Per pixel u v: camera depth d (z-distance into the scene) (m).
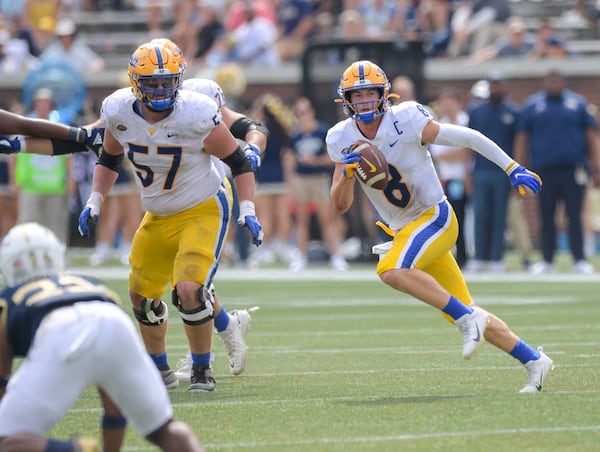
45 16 75.38
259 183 59.47
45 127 23.53
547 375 22.75
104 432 15.59
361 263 60.78
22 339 14.87
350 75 22.39
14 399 14.20
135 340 14.62
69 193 54.69
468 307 22.12
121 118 22.44
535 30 78.62
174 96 21.98
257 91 72.06
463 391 22.98
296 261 58.09
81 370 14.29
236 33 73.38
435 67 70.44
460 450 17.47
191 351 23.89
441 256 23.03
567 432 18.66
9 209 60.78
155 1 81.31
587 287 47.69
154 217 23.58
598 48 75.38
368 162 22.25
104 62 79.62
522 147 52.75
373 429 19.12
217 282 51.25
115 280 49.19
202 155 23.11
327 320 37.66
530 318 37.19
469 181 55.00
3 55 73.88
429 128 22.61
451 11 73.12
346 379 25.08
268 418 20.31
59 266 15.45
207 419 20.31
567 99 52.25
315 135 57.22
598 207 67.44
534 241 70.25
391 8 73.06
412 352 29.78
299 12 74.75
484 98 53.72
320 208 57.84
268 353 29.95
